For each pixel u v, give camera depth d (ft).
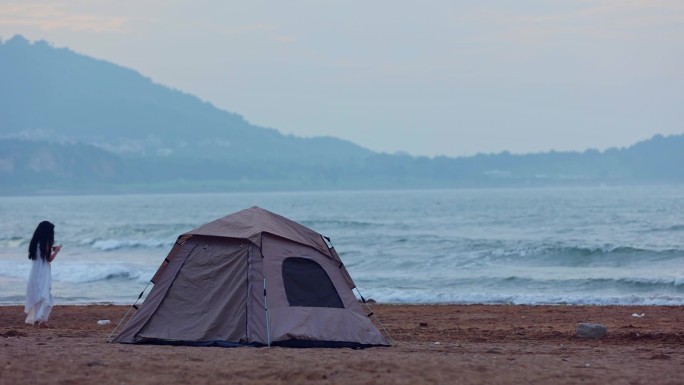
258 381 38.32
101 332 62.49
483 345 54.95
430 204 560.20
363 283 124.26
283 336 49.88
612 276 123.24
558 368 42.75
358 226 282.36
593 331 60.44
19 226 353.31
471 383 38.29
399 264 149.89
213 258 52.39
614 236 211.82
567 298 100.27
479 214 375.86
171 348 48.70
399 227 277.64
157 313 52.49
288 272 51.93
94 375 39.63
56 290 115.55
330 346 50.83
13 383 37.76
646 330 65.57
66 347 49.44
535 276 126.52
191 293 52.29
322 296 52.47
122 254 188.24
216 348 48.83
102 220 408.46
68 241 226.79
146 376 39.40
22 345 50.49
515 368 42.32
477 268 143.54
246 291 50.93
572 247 151.84
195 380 38.55
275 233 52.31
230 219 53.67
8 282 123.75
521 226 271.69
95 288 117.80
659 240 192.95
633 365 44.37
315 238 54.24
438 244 186.09
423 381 38.50
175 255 53.72
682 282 111.04
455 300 103.24
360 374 39.73
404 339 60.54
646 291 109.60
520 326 70.23
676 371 42.32
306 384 37.81
